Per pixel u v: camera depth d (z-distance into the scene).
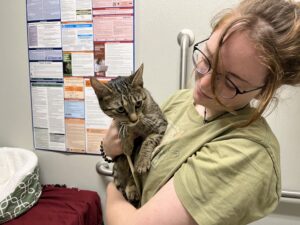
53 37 1.36
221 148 0.59
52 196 1.40
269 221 1.24
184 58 1.13
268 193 0.58
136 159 0.82
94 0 1.26
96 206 1.41
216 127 0.65
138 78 0.96
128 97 0.92
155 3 1.21
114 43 1.28
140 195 0.79
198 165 0.59
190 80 1.15
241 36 0.53
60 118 1.44
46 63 1.40
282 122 1.14
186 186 0.58
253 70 0.54
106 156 1.01
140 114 0.88
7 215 1.23
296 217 1.21
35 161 1.37
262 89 0.57
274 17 0.55
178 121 0.79
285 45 0.54
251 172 0.56
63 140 1.46
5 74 1.48
